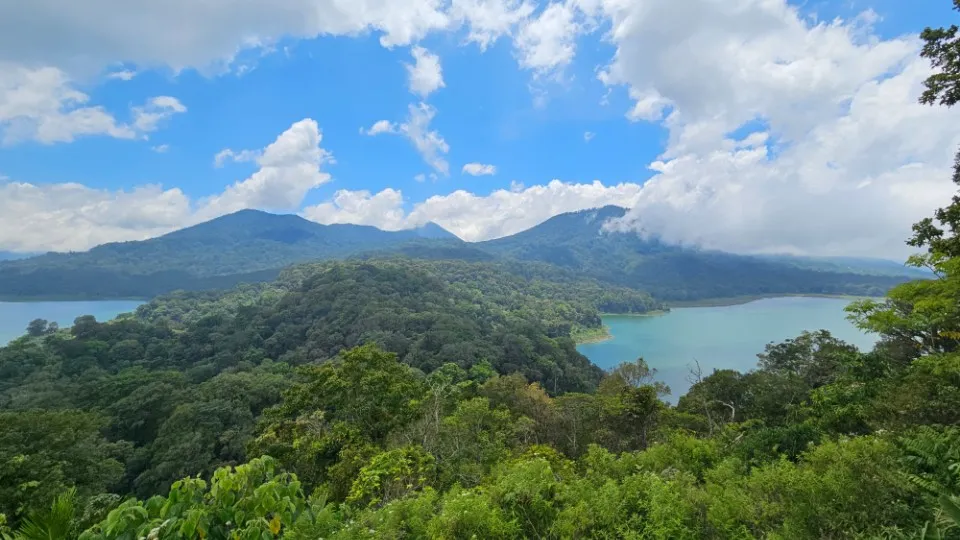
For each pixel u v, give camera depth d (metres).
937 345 11.91
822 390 12.06
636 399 20.44
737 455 8.46
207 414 28.62
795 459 8.60
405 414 15.30
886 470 4.61
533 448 11.36
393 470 8.23
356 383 15.54
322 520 4.30
